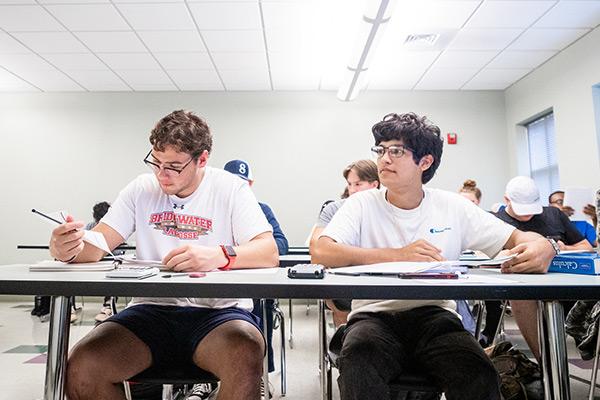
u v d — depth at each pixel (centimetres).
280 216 507
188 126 107
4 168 503
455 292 62
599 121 372
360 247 112
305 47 395
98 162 505
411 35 375
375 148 112
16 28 354
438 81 488
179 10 329
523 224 253
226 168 224
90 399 80
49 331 79
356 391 79
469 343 85
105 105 511
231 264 93
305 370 227
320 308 130
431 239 112
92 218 495
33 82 477
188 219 116
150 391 122
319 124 514
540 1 324
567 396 75
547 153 465
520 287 63
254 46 392
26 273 79
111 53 405
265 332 152
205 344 87
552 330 76
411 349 94
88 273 79
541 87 446
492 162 514
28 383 204
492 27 362
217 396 83
